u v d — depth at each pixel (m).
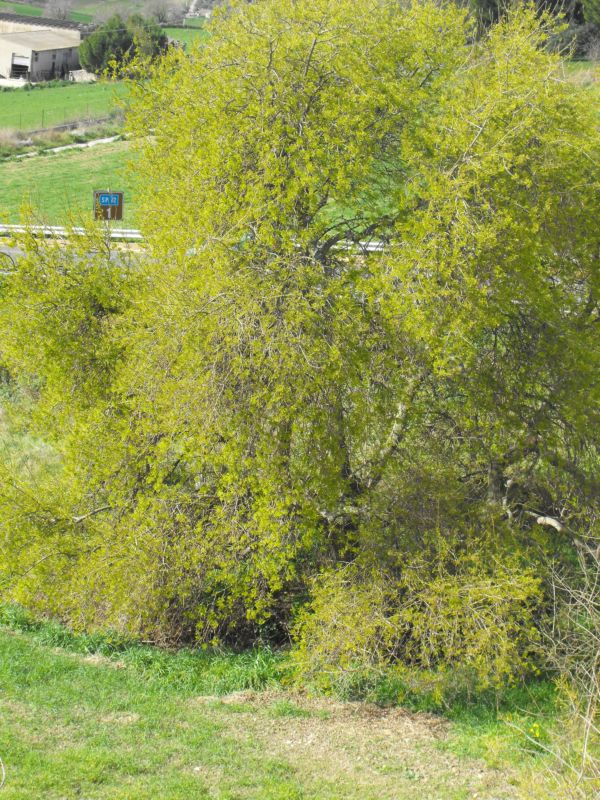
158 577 15.22
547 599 14.89
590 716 11.66
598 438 15.21
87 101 67.12
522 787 10.05
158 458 14.70
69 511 16.72
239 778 10.62
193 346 13.62
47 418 17.19
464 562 14.41
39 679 13.66
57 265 17.16
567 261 15.49
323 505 14.81
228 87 14.59
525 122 13.85
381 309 13.69
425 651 13.65
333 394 13.87
